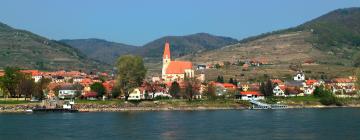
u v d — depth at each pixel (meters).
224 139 170.62
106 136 179.38
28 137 177.00
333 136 176.12
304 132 188.62
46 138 174.38
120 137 176.50
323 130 194.38
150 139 171.50
